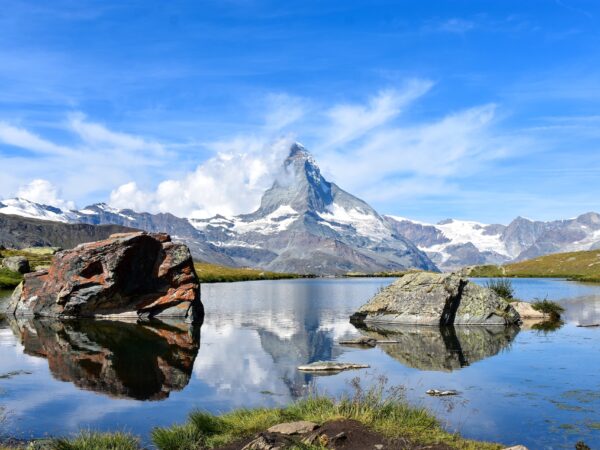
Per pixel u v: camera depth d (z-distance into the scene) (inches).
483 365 1365.7
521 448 668.1
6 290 4175.7
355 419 770.8
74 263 2456.9
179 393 1080.8
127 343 1717.5
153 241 2506.2
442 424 857.5
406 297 2379.4
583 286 5378.9
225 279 7751.0
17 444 769.6
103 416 924.6
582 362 1392.7
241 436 743.1
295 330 2114.9
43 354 1503.4
